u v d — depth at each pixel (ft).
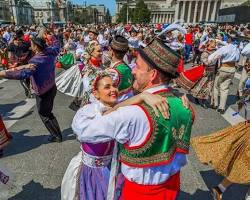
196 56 44.14
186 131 5.30
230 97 25.72
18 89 27.68
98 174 7.11
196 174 12.35
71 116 19.48
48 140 15.34
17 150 14.24
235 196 10.94
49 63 13.66
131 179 5.29
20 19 296.51
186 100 5.41
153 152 4.98
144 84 5.31
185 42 44.93
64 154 13.89
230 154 9.14
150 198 5.35
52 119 14.85
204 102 22.91
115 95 6.39
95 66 11.30
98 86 6.38
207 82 21.99
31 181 11.57
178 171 5.63
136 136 4.91
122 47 10.10
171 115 4.97
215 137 9.80
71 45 42.39
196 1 265.95
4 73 10.16
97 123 5.16
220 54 20.10
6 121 18.47
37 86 13.84
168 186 5.49
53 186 11.28
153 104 4.79
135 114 4.82
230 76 20.53
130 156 5.12
